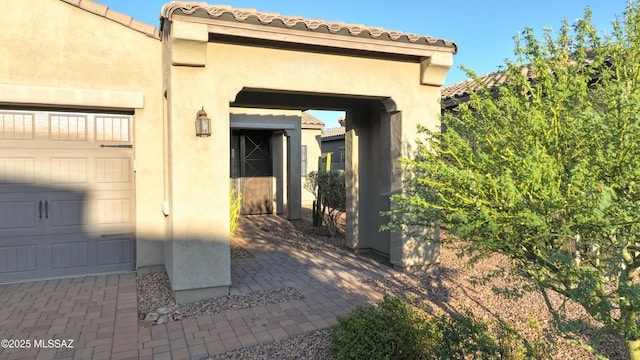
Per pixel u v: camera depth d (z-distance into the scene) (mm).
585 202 2268
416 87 6816
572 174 2359
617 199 2346
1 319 4980
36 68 6238
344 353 3570
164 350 4184
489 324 4441
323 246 9453
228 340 4387
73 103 6398
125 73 6766
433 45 6516
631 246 2707
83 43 6500
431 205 2922
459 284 6258
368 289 6090
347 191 8961
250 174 15391
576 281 2594
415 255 6930
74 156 6895
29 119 6652
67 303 5551
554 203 2365
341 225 12664
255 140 15461
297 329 4648
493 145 3012
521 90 3256
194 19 5172
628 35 2938
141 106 6793
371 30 5965
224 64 5641
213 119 5598
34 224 6688
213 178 5625
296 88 6035
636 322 2557
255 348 4227
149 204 7000
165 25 5910
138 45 6832
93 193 6996
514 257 2898
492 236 2646
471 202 2678
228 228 5738
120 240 7152
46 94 6238
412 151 6738
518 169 2545
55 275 6793
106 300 5672
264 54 5840
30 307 5391
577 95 2773
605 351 3938
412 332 3674
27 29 6188
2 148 6520
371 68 6504
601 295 2410
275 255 8461
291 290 6051
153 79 6938
